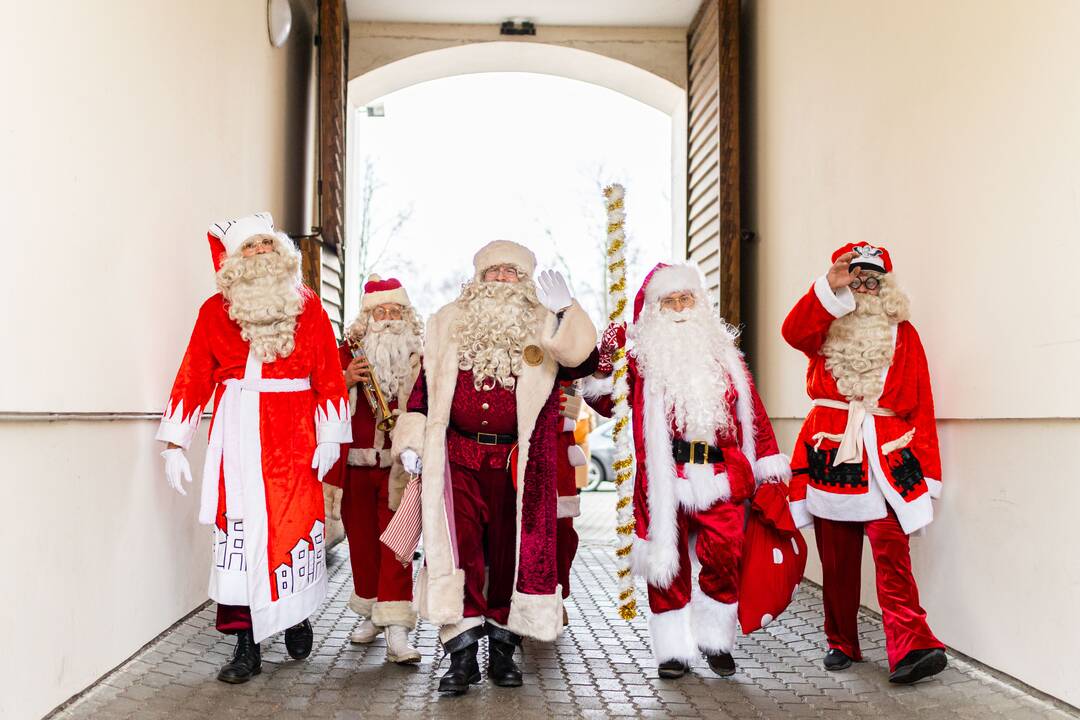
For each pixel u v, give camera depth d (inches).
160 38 184.9
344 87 361.1
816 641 201.0
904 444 172.9
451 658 161.5
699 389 174.6
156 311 182.2
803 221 269.9
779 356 289.3
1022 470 160.6
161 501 184.9
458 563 161.3
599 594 262.4
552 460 164.9
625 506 175.3
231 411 164.7
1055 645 150.9
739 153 315.6
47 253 134.6
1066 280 147.9
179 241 196.7
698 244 356.2
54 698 137.0
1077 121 145.1
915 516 169.2
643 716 148.5
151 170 179.3
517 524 162.2
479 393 163.9
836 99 244.7
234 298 163.5
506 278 168.2
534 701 155.1
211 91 220.8
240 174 247.8
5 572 122.8
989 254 170.2
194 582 207.3
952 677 168.7
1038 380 154.9
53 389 135.9
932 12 191.8
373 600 194.9
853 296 176.1
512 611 161.3
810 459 180.5
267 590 161.9
